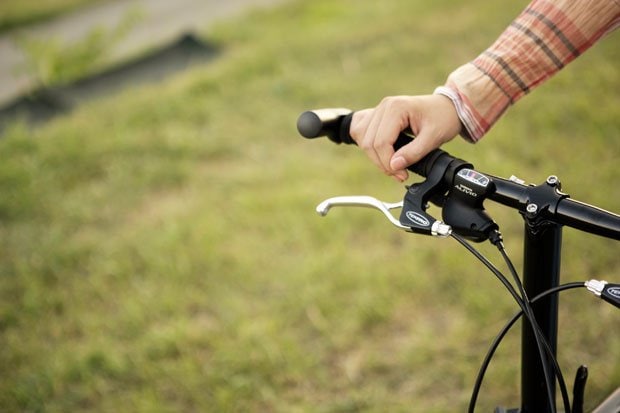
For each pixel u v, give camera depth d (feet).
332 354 8.93
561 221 3.29
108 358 9.01
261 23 21.63
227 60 17.93
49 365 9.10
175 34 22.74
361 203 3.77
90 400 8.67
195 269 10.44
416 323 9.17
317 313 9.41
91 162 13.69
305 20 21.50
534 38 3.67
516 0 19.13
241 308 9.62
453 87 3.80
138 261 10.81
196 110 15.37
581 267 9.34
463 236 3.57
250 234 11.14
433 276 9.78
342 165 12.69
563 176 11.25
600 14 3.57
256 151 13.75
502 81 3.72
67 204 12.53
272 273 10.27
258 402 8.38
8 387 8.87
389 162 3.77
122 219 12.07
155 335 9.29
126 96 16.42
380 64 16.69
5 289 10.55
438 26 18.31
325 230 10.92
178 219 11.71
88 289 10.37
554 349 3.70
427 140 3.70
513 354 8.41
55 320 9.91
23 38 20.74
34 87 19.22
